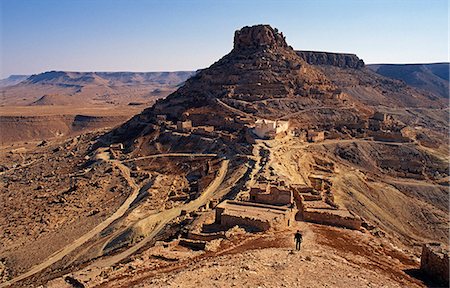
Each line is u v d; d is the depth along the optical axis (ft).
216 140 438.81
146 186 349.61
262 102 545.44
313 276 87.71
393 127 524.11
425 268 108.06
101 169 429.38
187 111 545.85
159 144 479.00
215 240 130.82
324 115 540.52
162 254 122.31
